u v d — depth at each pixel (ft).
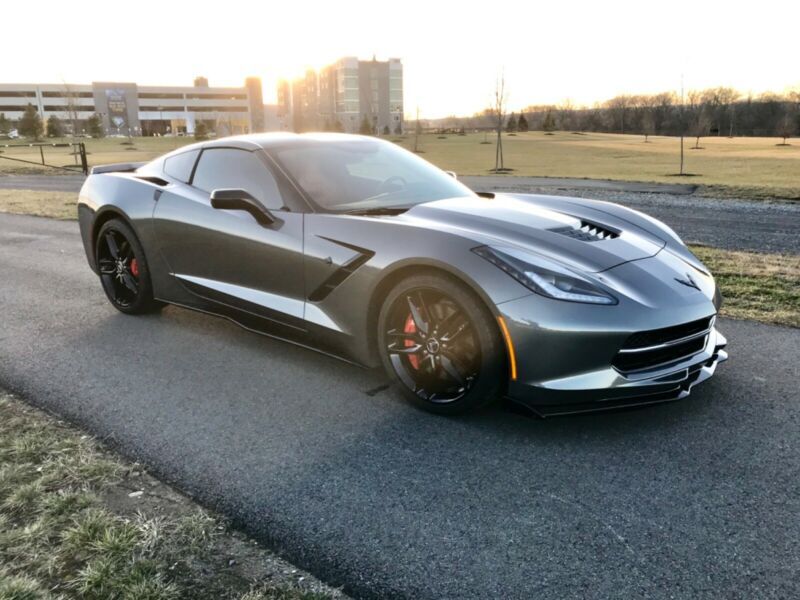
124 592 5.67
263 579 5.95
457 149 189.16
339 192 11.22
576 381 8.27
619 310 8.18
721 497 7.25
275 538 6.65
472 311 8.67
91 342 12.99
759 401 9.74
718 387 10.30
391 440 8.79
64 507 7.05
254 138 12.67
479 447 8.54
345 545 6.54
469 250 8.78
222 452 8.49
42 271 19.93
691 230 29.37
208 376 11.14
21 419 9.35
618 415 9.38
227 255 11.82
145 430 9.12
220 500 7.36
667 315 8.36
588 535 6.63
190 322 14.33
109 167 15.65
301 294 10.75
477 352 8.80
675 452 8.28
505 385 8.91
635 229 10.87
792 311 14.61
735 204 41.45
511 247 8.95
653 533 6.64
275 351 12.39
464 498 7.35
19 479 7.66
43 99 412.16
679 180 70.74
